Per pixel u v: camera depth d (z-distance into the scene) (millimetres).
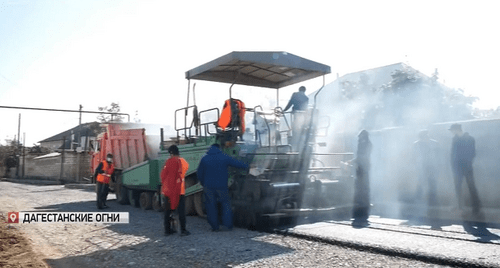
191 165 9086
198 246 6078
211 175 7391
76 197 15984
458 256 4895
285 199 7938
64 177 32594
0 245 6449
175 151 7137
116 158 13406
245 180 7734
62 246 6578
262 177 7816
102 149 14469
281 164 8281
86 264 5375
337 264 4844
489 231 6449
